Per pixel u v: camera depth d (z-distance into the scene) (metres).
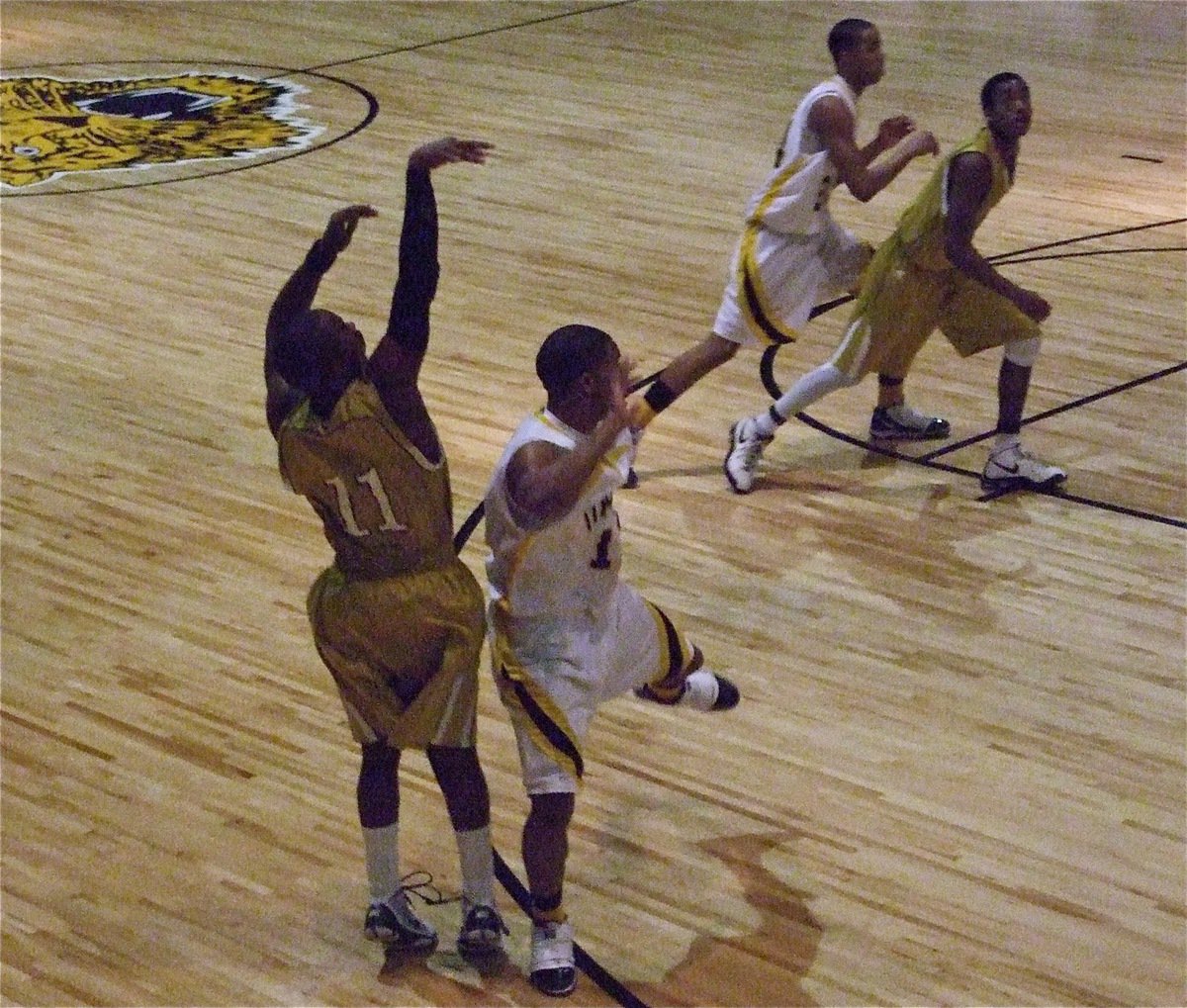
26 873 4.88
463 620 4.20
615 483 4.20
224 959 4.53
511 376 8.91
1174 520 7.32
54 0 20.42
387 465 4.06
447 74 16.34
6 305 10.05
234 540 7.07
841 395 8.79
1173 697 5.89
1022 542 7.11
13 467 7.79
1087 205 12.29
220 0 20.38
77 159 13.40
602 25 18.78
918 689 5.93
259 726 5.67
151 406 8.54
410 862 4.95
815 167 7.20
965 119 14.70
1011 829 5.11
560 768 4.24
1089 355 9.31
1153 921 4.69
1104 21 19.38
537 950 4.39
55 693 5.88
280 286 10.38
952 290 7.43
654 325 9.75
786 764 5.46
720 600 6.58
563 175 12.90
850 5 20.20
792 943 4.59
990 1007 4.34
